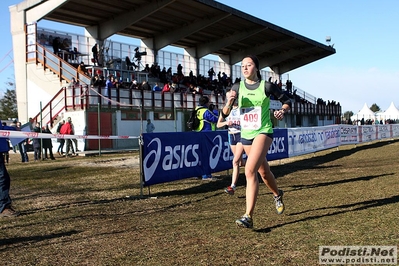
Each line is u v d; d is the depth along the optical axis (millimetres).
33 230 4938
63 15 27828
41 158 17656
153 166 7320
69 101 22578
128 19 28250
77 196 7398
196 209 6000
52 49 27453
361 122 46938
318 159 14305
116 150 21625
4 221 5438
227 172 10070
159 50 34938
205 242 4223
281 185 8203
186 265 3564
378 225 4637
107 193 7688
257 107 4598
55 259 3848
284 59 44156
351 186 7680
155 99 26078
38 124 21984
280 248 3928
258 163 4523
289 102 4566
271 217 5246
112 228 4957
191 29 32031
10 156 21266
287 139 12922
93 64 27297
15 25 26688
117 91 23625
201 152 8625
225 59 42781
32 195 7609
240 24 33344
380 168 10734
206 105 9234
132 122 24516
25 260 3834
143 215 5664
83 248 4168
